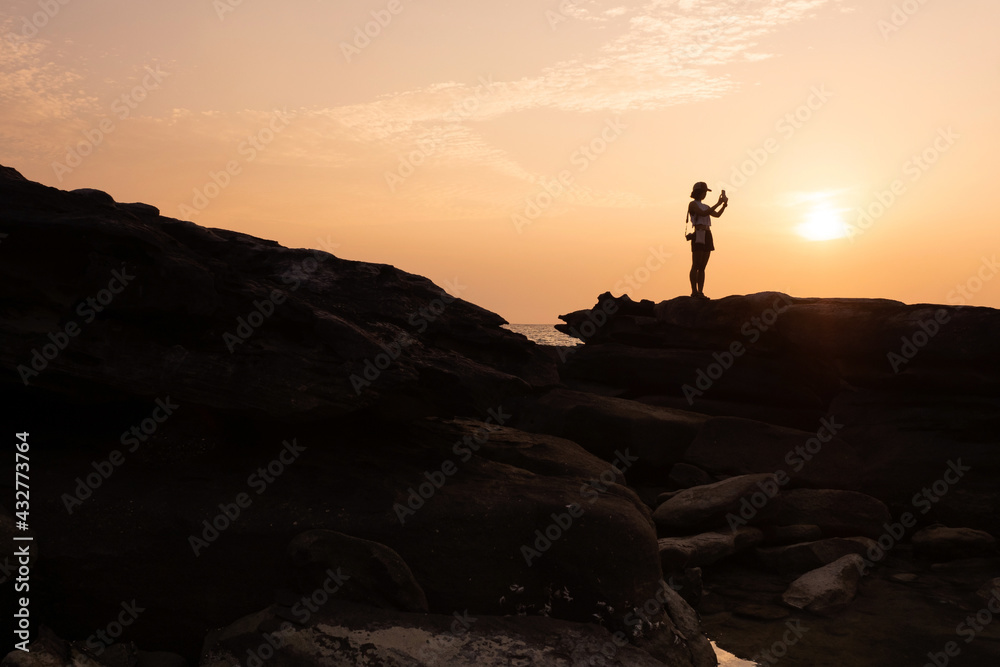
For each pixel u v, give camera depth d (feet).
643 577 21.56
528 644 18.89
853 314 38.99
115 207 22.67
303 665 17.69
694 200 47.34
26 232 20.74
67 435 23.73
